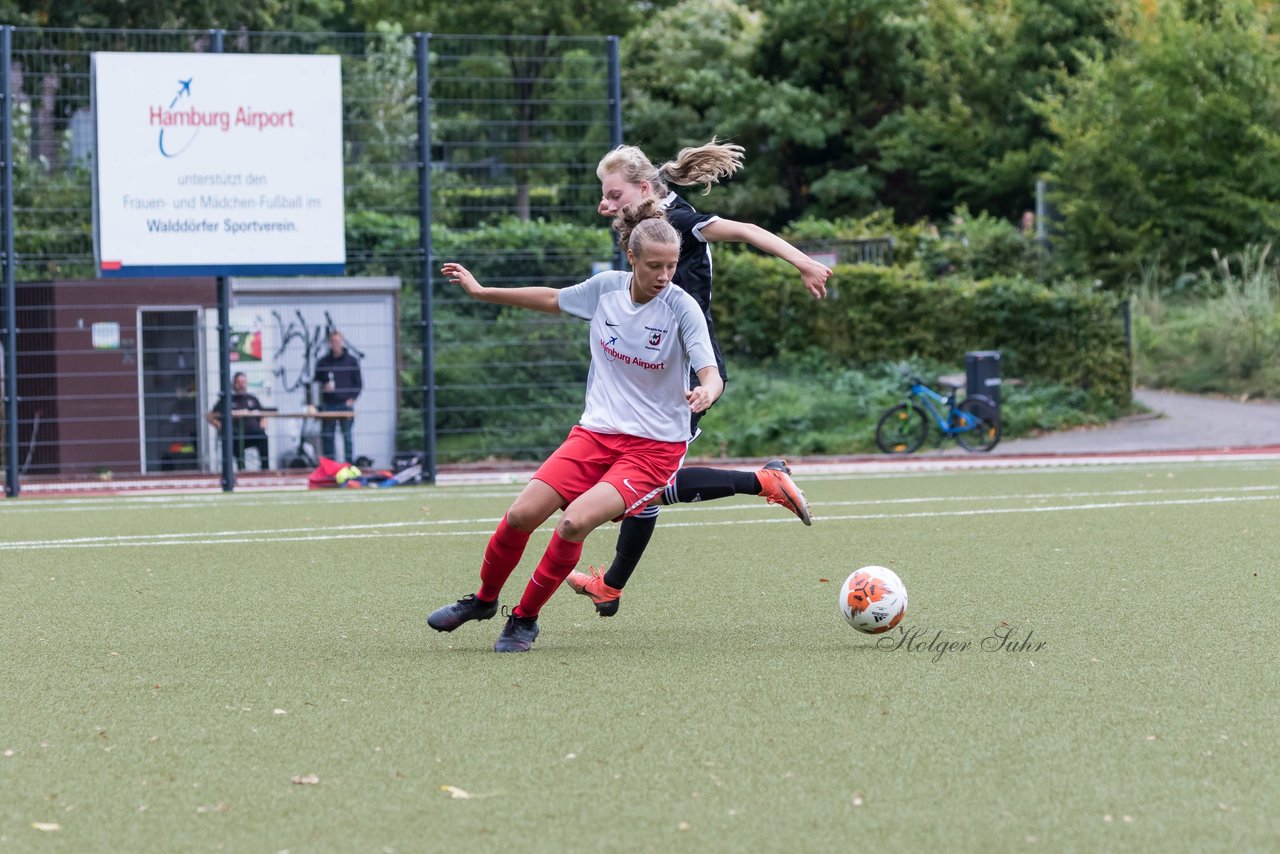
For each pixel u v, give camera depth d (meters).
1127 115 114.88
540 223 85.56
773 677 19.52
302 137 62.12
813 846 12.61
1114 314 90.88
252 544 37.28
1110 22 152.12
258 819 13.54
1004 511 42.38
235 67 61.38
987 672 19.77
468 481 67.75
